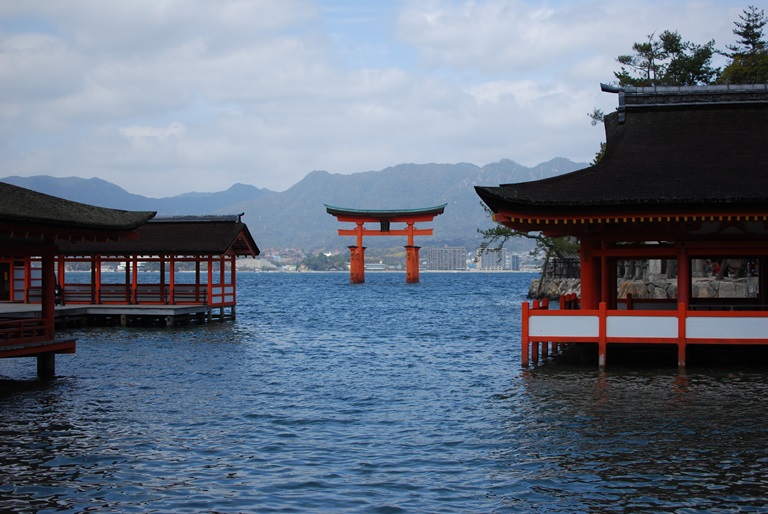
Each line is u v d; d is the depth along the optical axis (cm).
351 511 1366
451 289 13862
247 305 8394
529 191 2655
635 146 2970
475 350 3688
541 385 2497
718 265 6650
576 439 1809
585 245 2823
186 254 4916
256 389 2555
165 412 2162
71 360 3238
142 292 5047
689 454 1670
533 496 1431
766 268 3152
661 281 6269
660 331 2609
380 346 3928
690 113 3092
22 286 4991
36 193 2594
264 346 3872
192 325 4966
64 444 1802
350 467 1622
